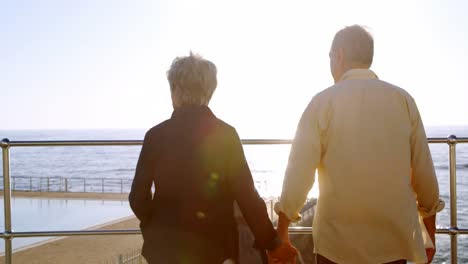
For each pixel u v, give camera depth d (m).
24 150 163.62
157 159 2.22
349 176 2.12
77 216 23.06
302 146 2.19
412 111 2.23
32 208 26.62
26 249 11.52
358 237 2.13
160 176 2.19
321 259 2.26
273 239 2.24
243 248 2.40
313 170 2.20
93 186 49.44
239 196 2.20
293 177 2.19
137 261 10.03
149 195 2.26
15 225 20.39
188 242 2.13
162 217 2.17
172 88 2.29
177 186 2.16
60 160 112.81
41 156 129.25
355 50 2.27
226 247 2.19
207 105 2.31
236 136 2.24
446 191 36.56
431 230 2.39
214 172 2.18
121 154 136.38
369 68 2.32
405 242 2.12
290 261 2.35
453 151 3.00
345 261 2.15
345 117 2.15
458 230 2.97
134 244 12.17
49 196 33.22
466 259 17.52
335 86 2.23
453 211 3.01
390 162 2.12
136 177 2.24
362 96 2.17
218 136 2.20
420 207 2.38
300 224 15.67
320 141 2.20
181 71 2.24
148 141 2.26
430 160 2.26
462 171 56.47
